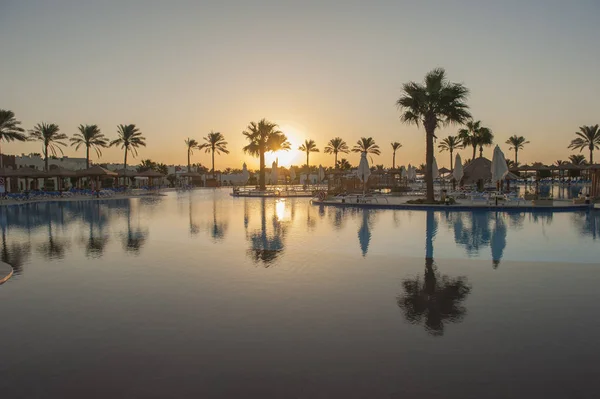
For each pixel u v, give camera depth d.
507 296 6.20
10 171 35.62
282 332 4.89
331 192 35.66
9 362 4.21
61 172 36.97
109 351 4.44
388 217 18.19
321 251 10.00
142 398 3.51
